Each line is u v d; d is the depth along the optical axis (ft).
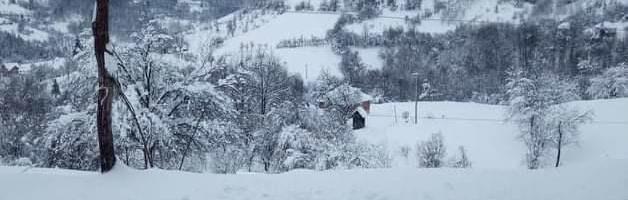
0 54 240.53
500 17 587.27
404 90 334.65
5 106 114.73
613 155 139.44
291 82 199.41
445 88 325.01
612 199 27.32
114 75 35.40
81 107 64.23
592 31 384.47
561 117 147.54
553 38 380.17
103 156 35.09
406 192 29.91
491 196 28.94
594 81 228.63
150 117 57.41
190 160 72.69
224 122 66.18
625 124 160.25
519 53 366.84
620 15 447.42
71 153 63.77
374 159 93.30
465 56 373.81
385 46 442.91
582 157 147.64
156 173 34.71
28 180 33.68
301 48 460.14
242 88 94.68
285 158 98.73
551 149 155.53
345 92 203.21
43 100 118.83
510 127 167.53
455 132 168.86
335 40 456.45
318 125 119.75
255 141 97.30
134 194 30.53
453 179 32.48
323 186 31.42
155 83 64.44
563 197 28.25
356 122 185.78
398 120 194.39
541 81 161.27
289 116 117.39
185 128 64.13
